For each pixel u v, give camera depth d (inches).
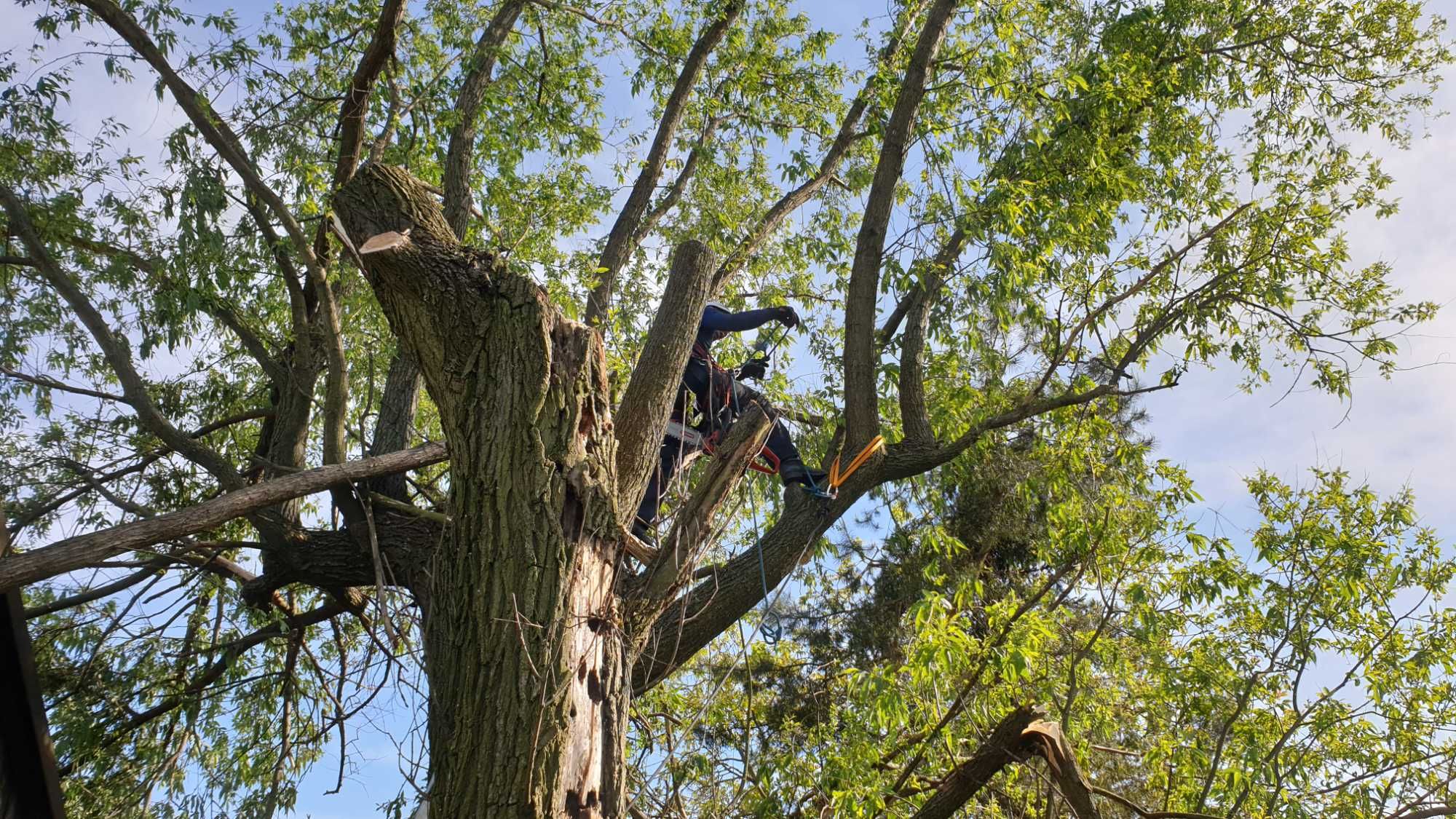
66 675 307.6
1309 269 339.6
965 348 342.6
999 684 281.6
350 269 289.0
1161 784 322.0
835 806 249.9
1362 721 298.8
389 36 262.1
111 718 308.0
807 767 284.4
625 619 165.2
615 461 170.7
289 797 301.3
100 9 257.1
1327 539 299.4
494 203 349.7
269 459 291.4
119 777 311.0
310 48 351.6
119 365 262.7
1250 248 339.9
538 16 385.1
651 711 310.7
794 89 428.1
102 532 168.6
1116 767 384.8
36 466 282.4
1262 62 401.7
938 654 234.5
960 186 292.5
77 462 285.9
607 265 353.1
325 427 264.4
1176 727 314.7
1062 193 324.5
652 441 182.9
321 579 270.4
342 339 277.3
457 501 155.7
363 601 301.0
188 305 276.8
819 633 533.0
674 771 211.0
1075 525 323.0
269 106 288.5
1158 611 312.5
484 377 157.9
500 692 143.1
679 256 194.5
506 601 147.4
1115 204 337.4
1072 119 333.7
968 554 506.6
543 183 362.9
